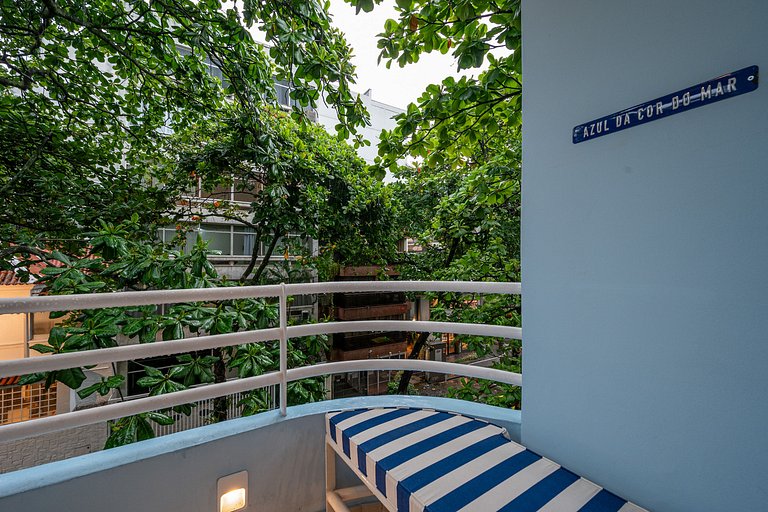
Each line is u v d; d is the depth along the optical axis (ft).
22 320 24.66
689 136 2.96
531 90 4.38
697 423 2.91
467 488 3.27
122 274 9.78
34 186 13.19
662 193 3.14
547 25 4.19
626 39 3.40
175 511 4.07
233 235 29.76
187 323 9.45
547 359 4.20
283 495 4.81
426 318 46.75
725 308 2.76
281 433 4.82
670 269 3.08
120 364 23.89
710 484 2.83
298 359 13.29
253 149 14.90
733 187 2.72
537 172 4.32
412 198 26.07
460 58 7.46
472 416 5.09
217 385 4.44
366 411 5.14
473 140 9.95
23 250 10.56
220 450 4.37
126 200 15.47
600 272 3.63
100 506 3.67
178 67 11.53
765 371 2.56
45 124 13.71
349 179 19.99
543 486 3.35
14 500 3.30
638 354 3.31
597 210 3.65
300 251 21.68
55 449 20.66
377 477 3.69
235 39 10.49
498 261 16.55
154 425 19.01
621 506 3.12
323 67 8.45
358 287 5.44
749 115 2.63
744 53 2.66
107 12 11.01
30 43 11.84
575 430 3.86
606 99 3.56
